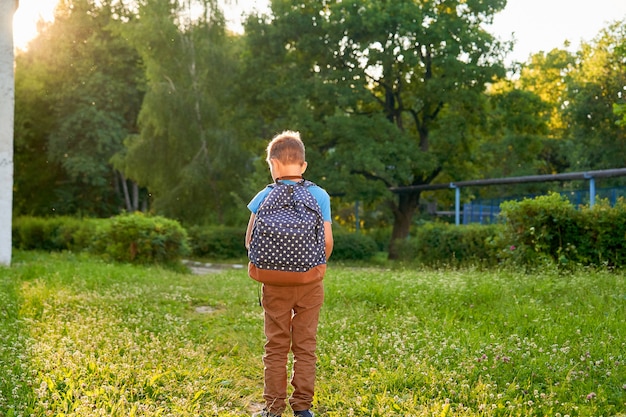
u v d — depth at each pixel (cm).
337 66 2992
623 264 1303
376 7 2828
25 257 1764
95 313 765
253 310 877
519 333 650
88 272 1233
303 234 396
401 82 3022
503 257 1430
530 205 1377
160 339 645
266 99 3059
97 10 4247
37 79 4159
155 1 3262
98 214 4462
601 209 1334
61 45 4128
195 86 3216
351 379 499
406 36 2823
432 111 3139
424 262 1984
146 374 484
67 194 4247
